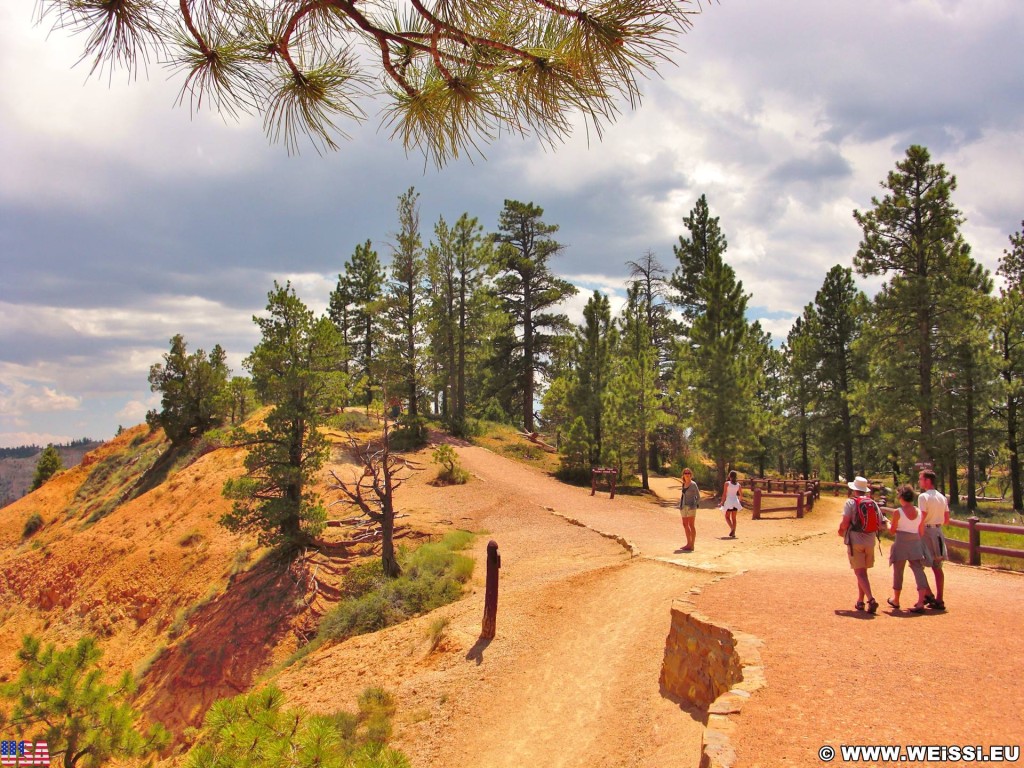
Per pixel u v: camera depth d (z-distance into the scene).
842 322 42.41
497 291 51.91
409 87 3.63
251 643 19.09
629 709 8.80
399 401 37.19
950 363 31.31
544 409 50.72
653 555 15.72
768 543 17.22
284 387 24.12
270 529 24.03
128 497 40.47
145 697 19.14
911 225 31.05
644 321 44.22
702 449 35.41
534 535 21.72
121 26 2.93
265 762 4.82
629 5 2.81
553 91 3.24
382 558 19.84
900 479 33.69
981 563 13.86
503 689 10.45
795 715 5.29
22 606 31.48
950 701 5.38
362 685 12.34
